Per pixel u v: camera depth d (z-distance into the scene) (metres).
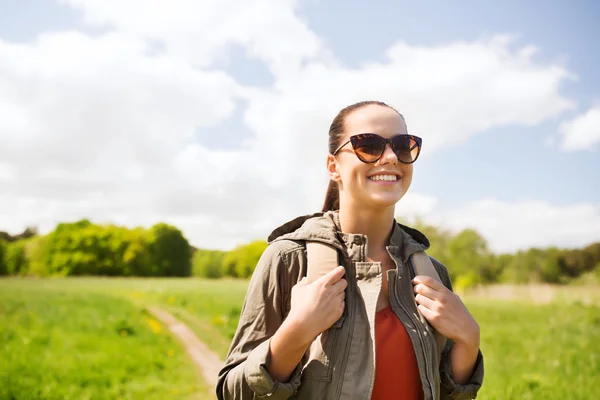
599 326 12.26
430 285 1.75
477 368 1.81
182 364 10.02
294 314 1.54
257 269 1.81
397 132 1.82
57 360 8.66
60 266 92.38
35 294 27.25
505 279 42.38
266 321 1.72
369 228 1.85
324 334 1.64
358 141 1.76
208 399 7.34
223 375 1.74
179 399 7.22
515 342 9.69
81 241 94.44
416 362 1.67
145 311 20.44
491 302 22.17
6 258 95.50
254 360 1.55
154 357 10.08
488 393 5.70
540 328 11.88
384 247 1.88
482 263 40.09
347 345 1.61
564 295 21.38
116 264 94.69
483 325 12.92
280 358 1.54
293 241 1.81
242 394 1.60
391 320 1.71
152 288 44.59
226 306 22.47
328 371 1.59
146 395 7.25
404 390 1.63
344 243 1.78
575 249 44.94
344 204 1.85
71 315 15.74
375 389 1.61
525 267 43.84
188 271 99.62
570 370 6.93
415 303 1.77
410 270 1.85
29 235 109.31
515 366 7.17
